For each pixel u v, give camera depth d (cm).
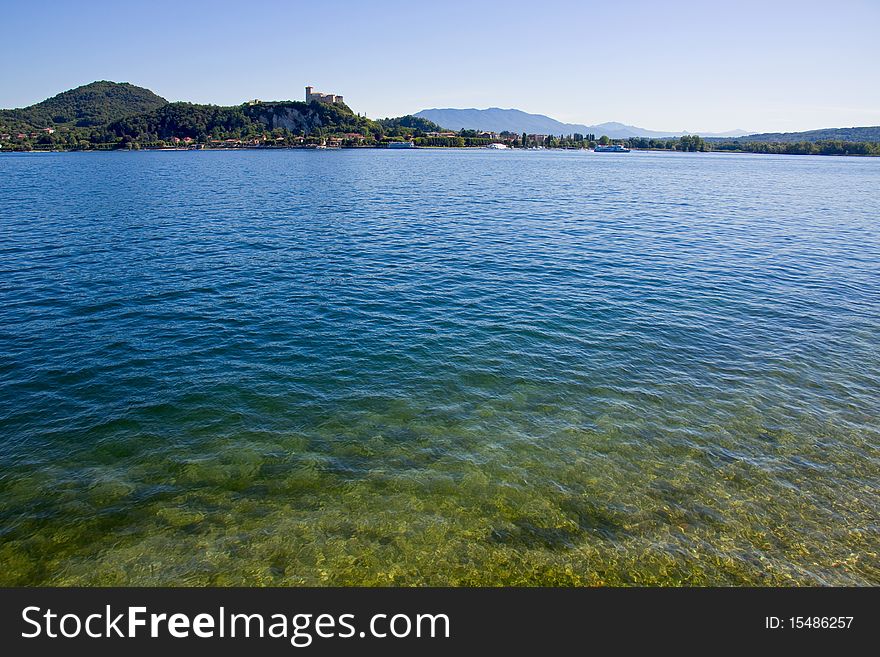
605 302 2370
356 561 977
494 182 8594
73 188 6600
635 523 1073
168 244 3366
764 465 1255
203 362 1720
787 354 1864
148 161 14575
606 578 958
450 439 1330
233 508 1084
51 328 1966
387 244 3522
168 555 975
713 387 1622
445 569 969
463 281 2667
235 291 2447
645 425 1409
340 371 1675
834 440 1359
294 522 1054
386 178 9081
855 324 2159
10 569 939
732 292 2559
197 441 1301
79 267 2767
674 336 2003
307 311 2202
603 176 10481
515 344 1900
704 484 1187
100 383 1570
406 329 2023
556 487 1168
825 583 956
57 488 1125
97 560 961
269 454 1255
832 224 4662
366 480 1173
